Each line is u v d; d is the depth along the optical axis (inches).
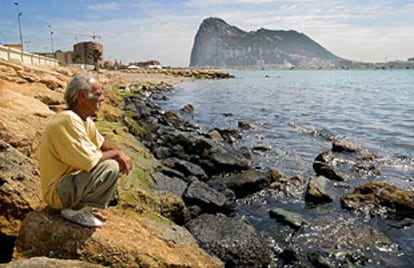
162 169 357.7
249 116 889.5
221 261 193.8
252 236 227.5
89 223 152.0
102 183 144.3
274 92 1694.1
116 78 1797.5
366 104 1122.0
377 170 415.2
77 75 148.3
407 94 1505.9
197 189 303.7
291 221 277.3
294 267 220.7
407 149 523.2
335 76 4242.1
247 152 486.0
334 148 516.1
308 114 911.0
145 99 1256.2
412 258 229.8
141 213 210.8
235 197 340.2
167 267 155.0
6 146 182.5
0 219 157.5
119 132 422.0
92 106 148.9
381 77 3737.7
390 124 745.6
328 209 308.8
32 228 143.4
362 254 233.0
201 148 450.0
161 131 607.8
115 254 146.0
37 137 239.1
